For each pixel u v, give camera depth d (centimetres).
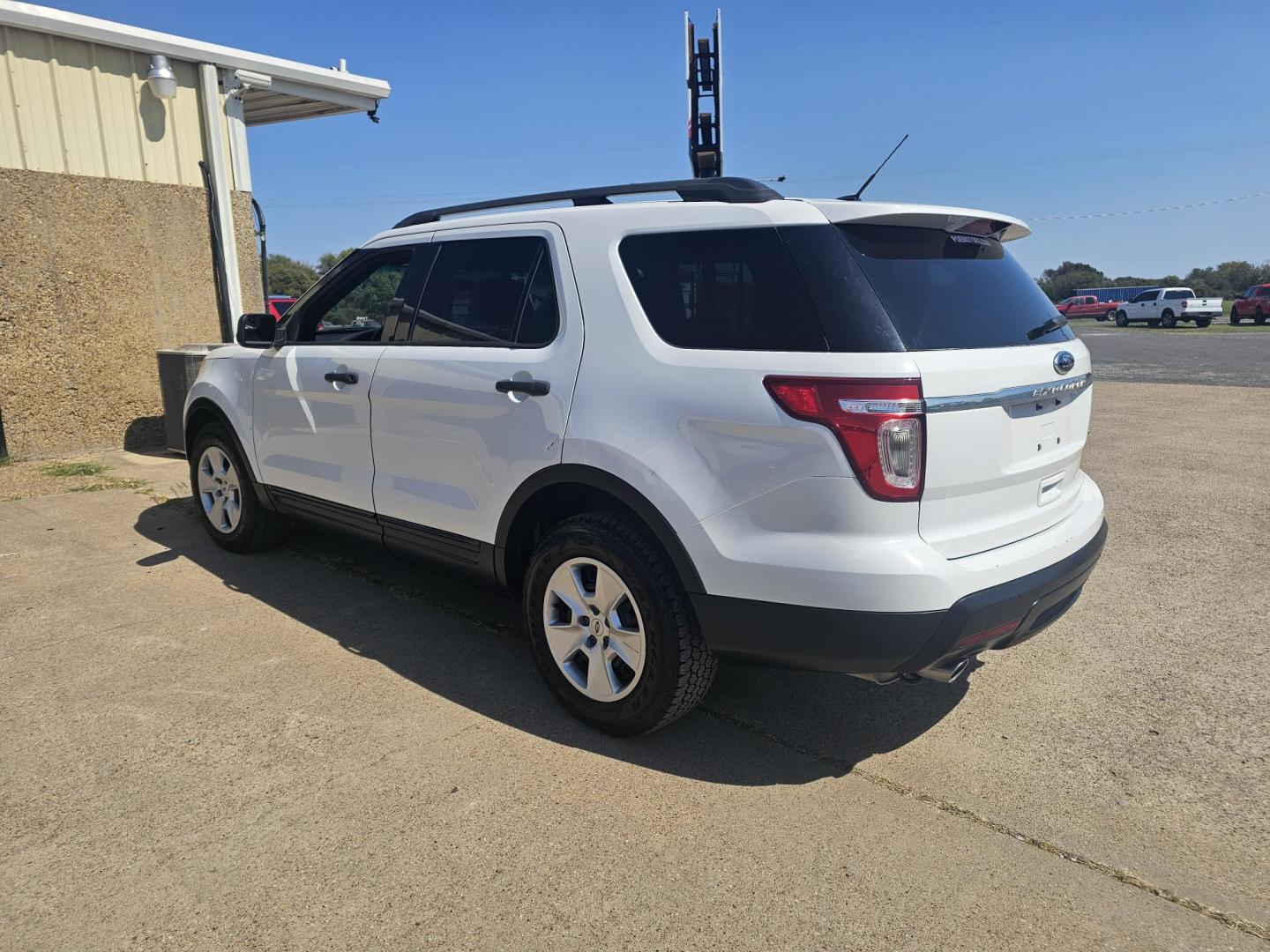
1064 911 226
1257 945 214
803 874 239
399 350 375
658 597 282
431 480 360
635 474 282
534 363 317
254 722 317
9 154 717
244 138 879
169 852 245
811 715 331
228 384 477
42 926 216
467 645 390
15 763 288
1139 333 3297
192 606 430
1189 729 319
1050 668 371
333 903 226
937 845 252
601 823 261
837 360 249
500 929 217
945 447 251
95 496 645
